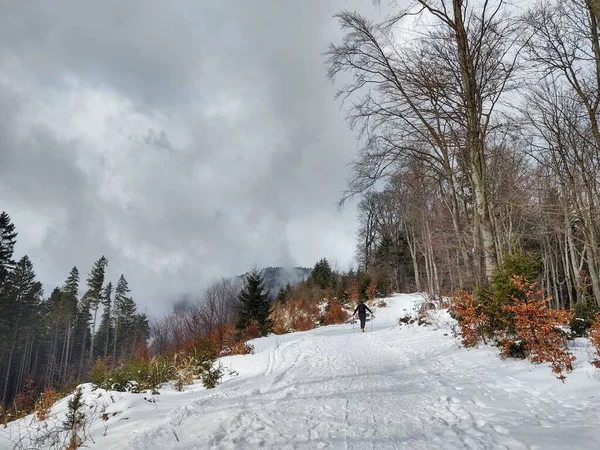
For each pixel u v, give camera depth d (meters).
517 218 26.38
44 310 56.38
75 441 4.80
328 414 5.33
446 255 29.59
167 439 4.42
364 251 56.44
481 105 11.15
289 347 15.04
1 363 46.34
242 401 6.29
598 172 14.77
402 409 5.52
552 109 15.57
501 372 7.19
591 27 11.09
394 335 16.58
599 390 5.34
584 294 20.53
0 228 43.94
